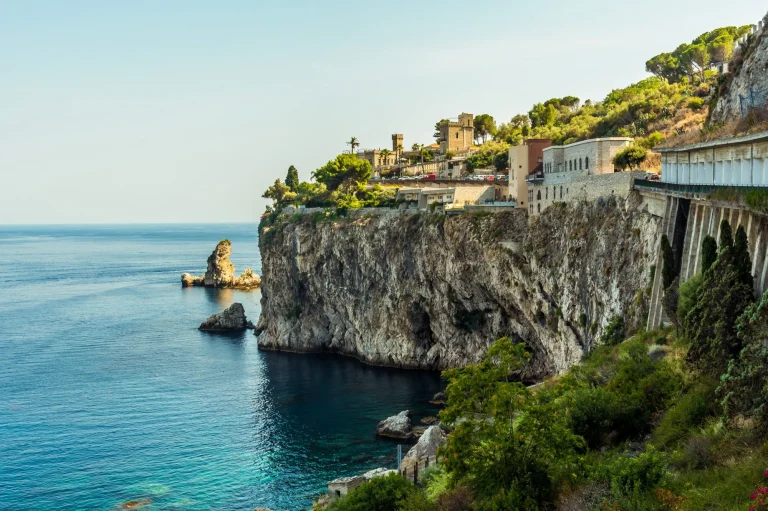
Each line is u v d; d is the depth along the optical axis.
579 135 155.75
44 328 153.12
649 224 65.88
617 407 39.09
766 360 31.64
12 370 112.12
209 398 97.25
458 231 109.50
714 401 35.41
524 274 97.31
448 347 116.00
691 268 50.84
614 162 89.81
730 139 44.81
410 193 142.75
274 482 67.81
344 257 131.00
